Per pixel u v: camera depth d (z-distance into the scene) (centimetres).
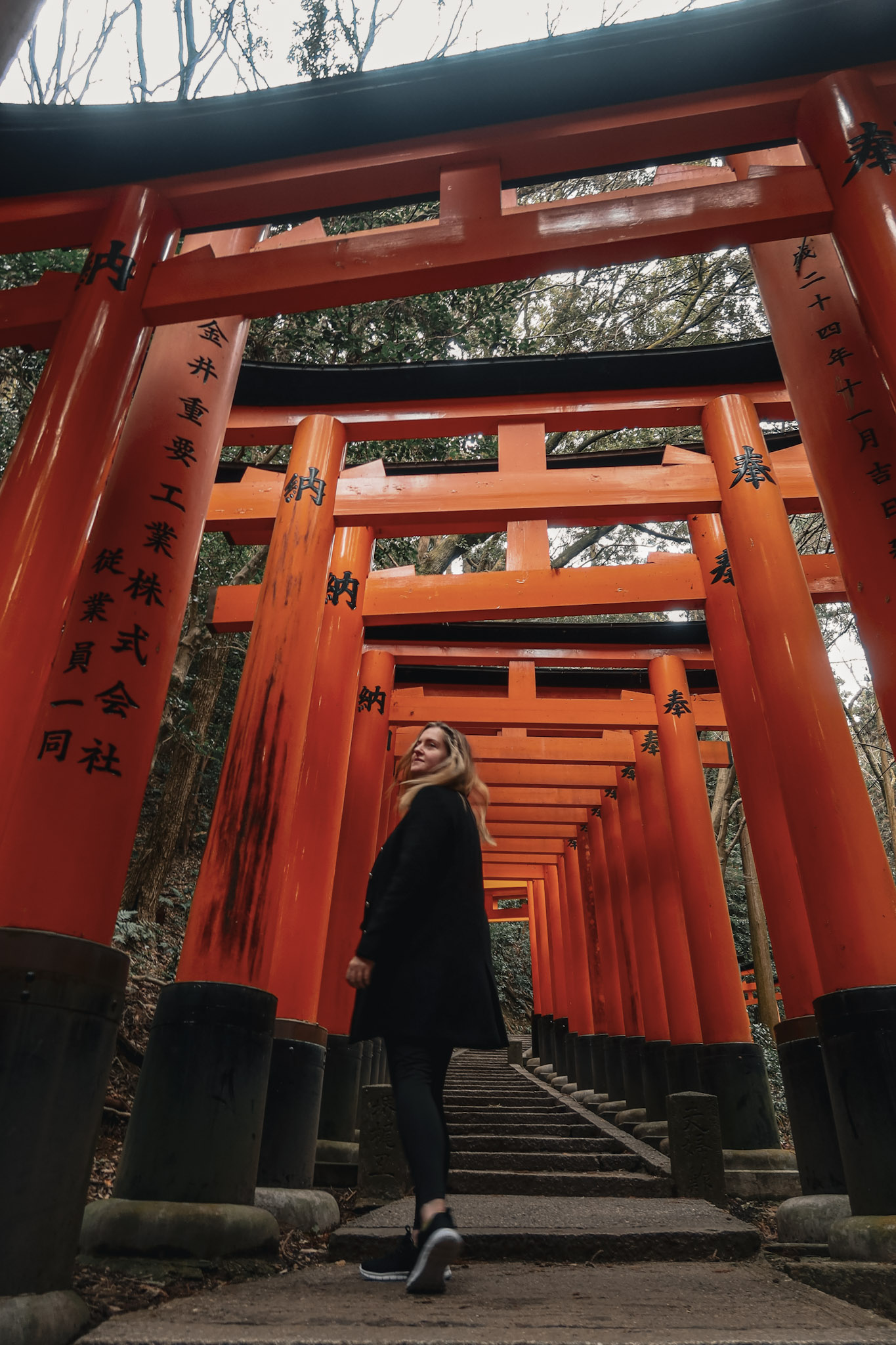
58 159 407
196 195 412
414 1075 251
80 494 333
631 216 386
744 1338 196
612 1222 393
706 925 729
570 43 371
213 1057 366
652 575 732
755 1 355
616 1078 1048
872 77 374
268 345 984
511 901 2225
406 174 411
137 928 916
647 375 620
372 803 795
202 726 1178
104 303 375
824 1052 386
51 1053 225
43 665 305
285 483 589
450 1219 233
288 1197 422
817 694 472
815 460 418
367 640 907
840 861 414
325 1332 198
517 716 944
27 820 281
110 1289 262
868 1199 346
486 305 1078
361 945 256
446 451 1027
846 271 363
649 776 939
